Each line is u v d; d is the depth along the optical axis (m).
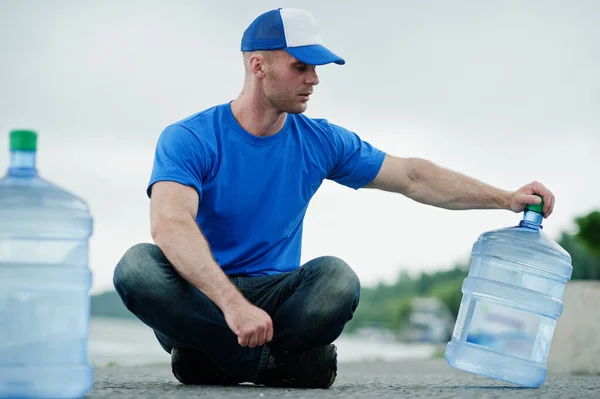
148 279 3.78
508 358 4.39
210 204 4.15
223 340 3.91
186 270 3.70
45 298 3.42
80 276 3.50
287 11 4.15
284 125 4.28
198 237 3.76
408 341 61.47
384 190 4.61
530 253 4.57
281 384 4.12
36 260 3.44
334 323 3.98
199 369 4.20
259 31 4.11
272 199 4.22
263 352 3.99
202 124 4.16
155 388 3.96
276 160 4.23
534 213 4.54
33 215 3.46
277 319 4.01
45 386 3.35
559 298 4.58
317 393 3.72
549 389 4.32
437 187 4.55
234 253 4.20
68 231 3.53
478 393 3.87
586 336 7.74
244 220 4.18
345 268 4.00
